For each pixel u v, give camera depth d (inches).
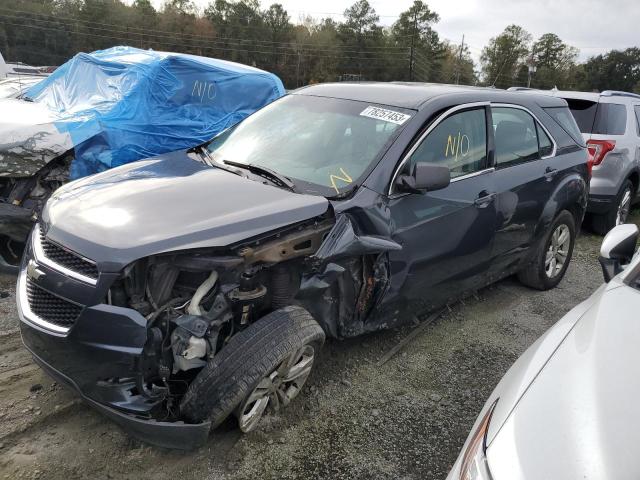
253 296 108.7
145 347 96.3
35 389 123.5
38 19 2591.0
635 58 3831.2
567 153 196.9
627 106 284.4
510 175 166.9
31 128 181.6
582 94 289.0
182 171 132.6
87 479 100.3
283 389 118.2
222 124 261.6
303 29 3262.8
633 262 108.4
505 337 168.2
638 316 90.4
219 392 100.2
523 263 189.0
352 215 124.0
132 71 247.1
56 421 114.3
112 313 93.4
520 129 178.4
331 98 160.9
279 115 161.6
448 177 128.8
